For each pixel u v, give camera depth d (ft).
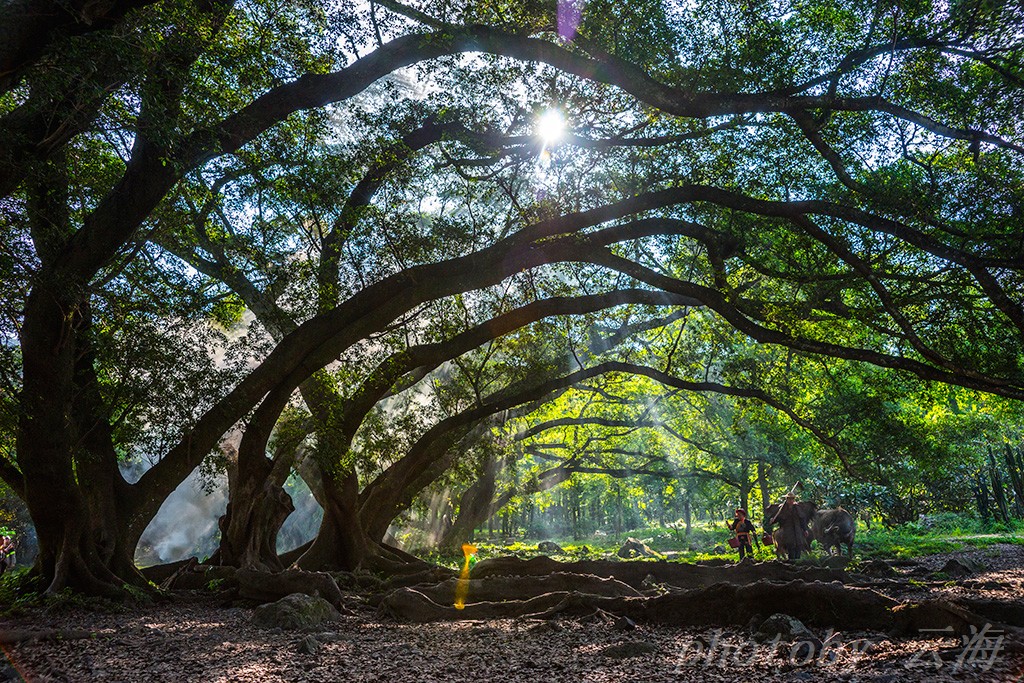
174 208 56.65
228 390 60.23
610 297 66.39
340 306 61.72
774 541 87.97
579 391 121.60
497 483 129.08
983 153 56.03
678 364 90.22
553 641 33.91
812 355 89.76
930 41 52.29
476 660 29.68
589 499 219.82
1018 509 174.29
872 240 59.93
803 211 54.54
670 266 80.69
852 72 54.70
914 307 61.11
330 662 29.68
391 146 59.31
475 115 59.41
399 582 64.28
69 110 38.04
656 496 210.38
